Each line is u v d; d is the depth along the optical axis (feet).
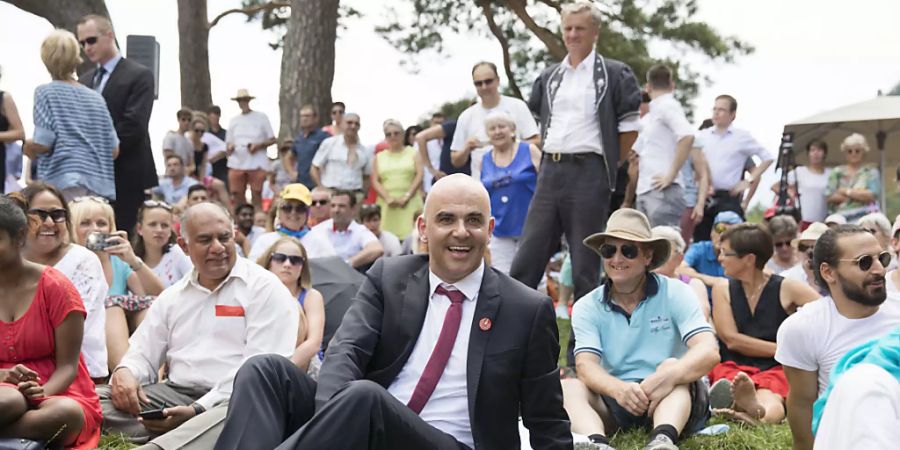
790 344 14.57
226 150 44.52
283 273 19.47
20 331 14.85
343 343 12.23
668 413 15.92
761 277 19.67
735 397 17.71
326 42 50.83
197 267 16.57
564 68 22.54
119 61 26.37
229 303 16.61
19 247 14.89
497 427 12.09
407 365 12.45
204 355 16.55
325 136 39.99
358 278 22.98
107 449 15.71
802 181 37.09
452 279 12.46
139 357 16.81
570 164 22.00
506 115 25.81
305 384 12.35
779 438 16.75
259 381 11.87
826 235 14.37
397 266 12.79
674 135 27.17
